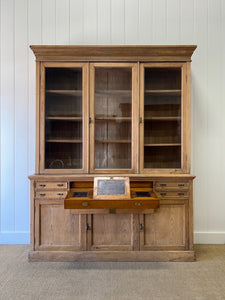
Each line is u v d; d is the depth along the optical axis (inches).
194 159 99.8
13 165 100.1
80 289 66.8
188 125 84.7
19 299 62.7
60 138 86.7
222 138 99.7
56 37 99.9
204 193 99.8
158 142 86.6
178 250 82.3
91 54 84.2
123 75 86.4
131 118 86.1
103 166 86.4
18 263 81.2
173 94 86.4
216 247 95.4
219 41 99.5
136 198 72.9
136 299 62.7
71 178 81.7
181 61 84.6
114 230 82.2
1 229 99.7
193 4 99.7
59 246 82.0
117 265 79.4
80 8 99.9
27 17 99.7
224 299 62.9
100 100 86.4
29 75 99.7
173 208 82.8
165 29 99.8
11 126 99.8
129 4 99.8
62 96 86.7
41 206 82.5
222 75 99.4
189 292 65.7
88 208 72.0
